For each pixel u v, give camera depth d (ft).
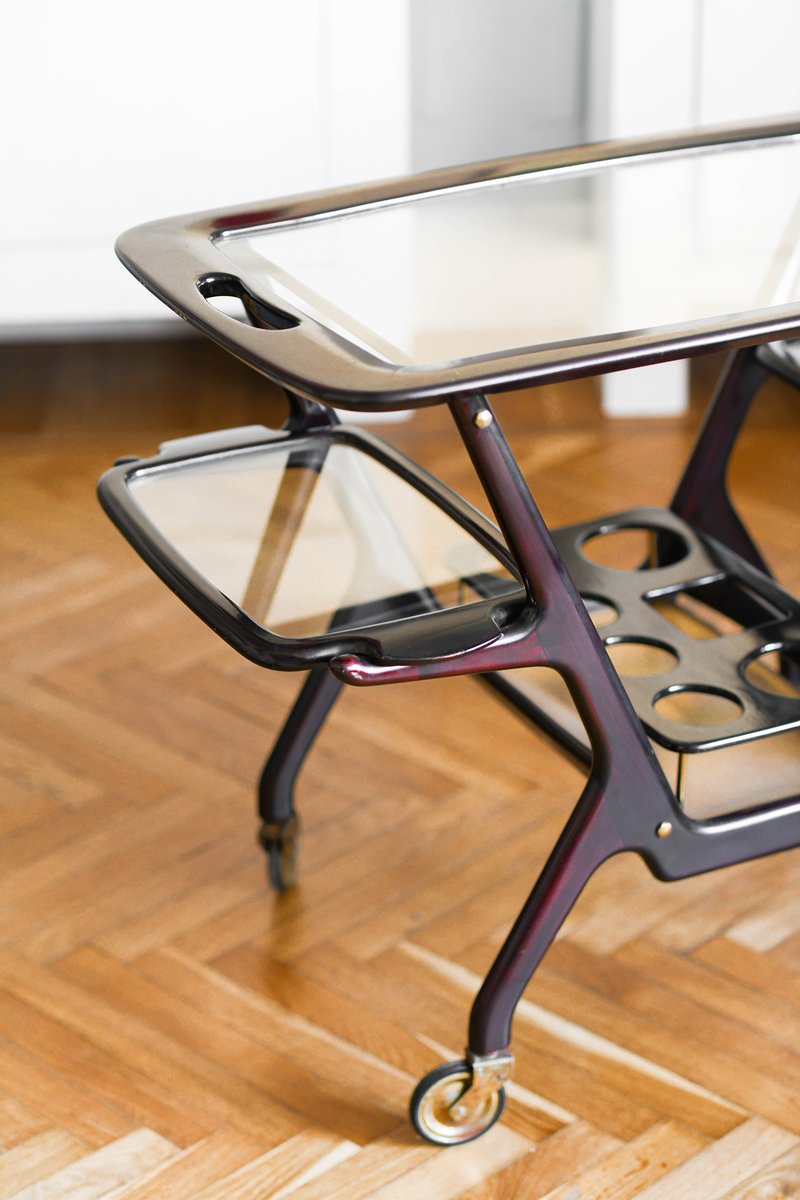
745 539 5.68
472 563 4.27
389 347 3.55
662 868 4.32
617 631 4.76
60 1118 4.70
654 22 8.75
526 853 5.82
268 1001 5.15
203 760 6.40
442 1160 4.54
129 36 8.52
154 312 9.26
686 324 3.56
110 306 9.21
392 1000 5.15
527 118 11.96
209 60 8.63
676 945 5.34
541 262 4.20
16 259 9.03
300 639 3.81
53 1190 4.46
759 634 4.75
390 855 5.82
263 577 4.15
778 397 9.46
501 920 5.49
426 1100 4.47
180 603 7.57
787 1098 4.72
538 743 6.48
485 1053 4.39
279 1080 4.83
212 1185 4.47
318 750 6.43
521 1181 4.46
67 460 8.95
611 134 9.07
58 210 8.94
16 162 8.79
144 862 5.81
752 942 5.35
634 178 4.86
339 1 8.52
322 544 4.33
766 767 4.49
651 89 8.93
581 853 4.20
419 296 3.96
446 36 11.68
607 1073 4.82
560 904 4.25
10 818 6.05
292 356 3.38
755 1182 4.43
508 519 3.76
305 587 4.12
